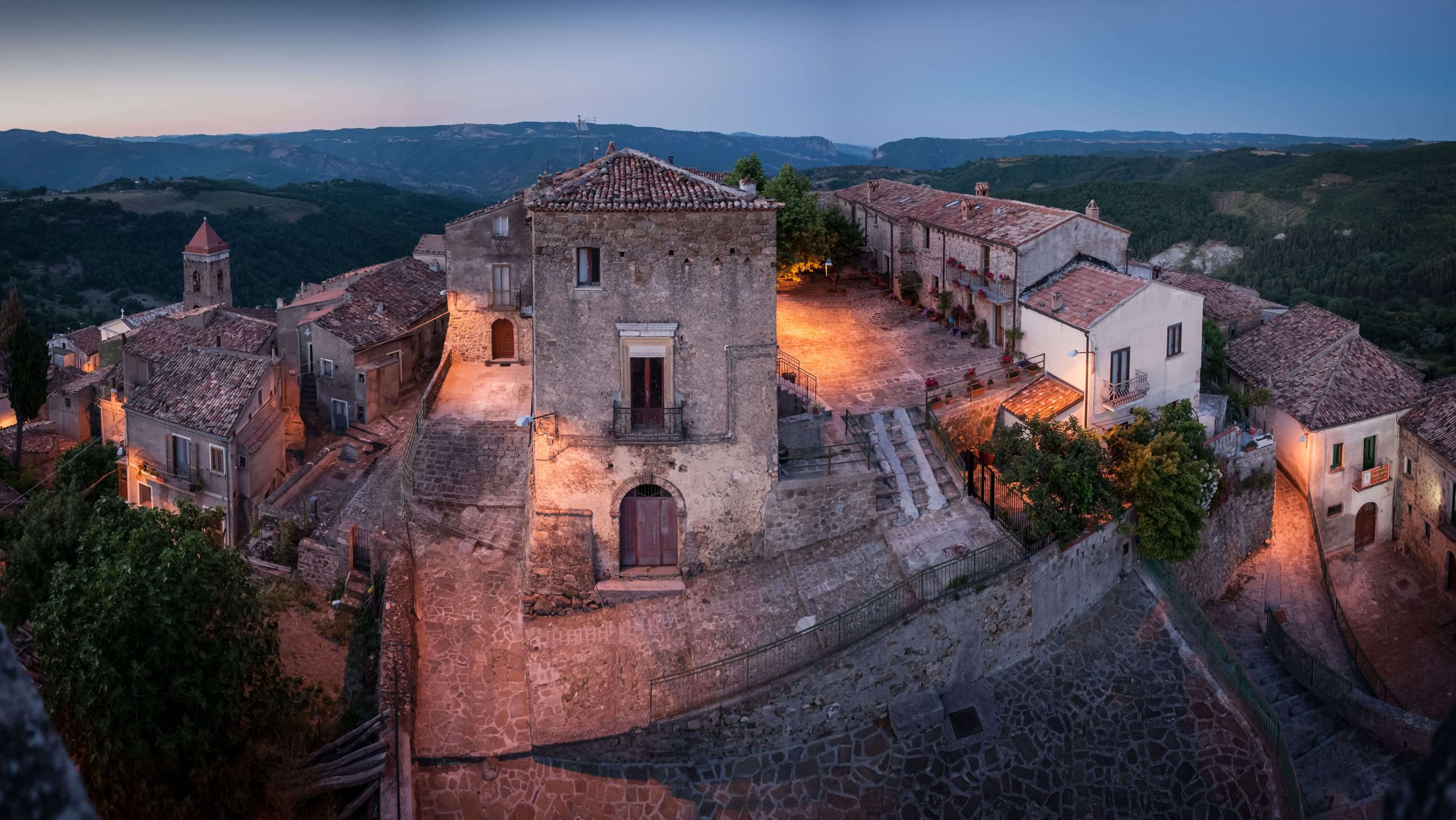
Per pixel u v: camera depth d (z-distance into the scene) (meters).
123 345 63.56
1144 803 27.59
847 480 32.06
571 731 26.91
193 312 63.81
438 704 27.69
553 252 29.27
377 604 32.00
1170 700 30.12
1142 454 34.34
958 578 30.08
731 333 29.84
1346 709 33.88
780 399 36.50
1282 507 45.28
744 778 26.98
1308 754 33.06
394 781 24.11
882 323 50.38
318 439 50.91
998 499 34.31
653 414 30.16
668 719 26.94
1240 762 28.38
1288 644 36.09
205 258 86.75
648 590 30.34
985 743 28.62
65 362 85.44
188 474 46.22
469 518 34.94
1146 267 58.16
